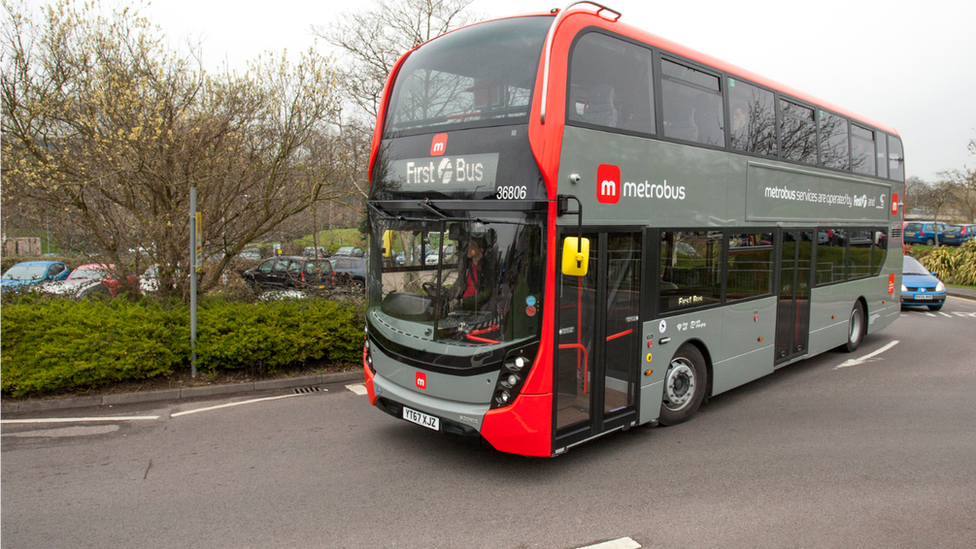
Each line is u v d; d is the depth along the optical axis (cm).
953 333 1334
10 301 864
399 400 547
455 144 524
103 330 754
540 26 513
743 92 732
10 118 882
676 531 424
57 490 482
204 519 434
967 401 782
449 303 514
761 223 772
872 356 1077
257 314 859
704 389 698
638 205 575
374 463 551
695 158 649
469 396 500
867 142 1069
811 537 417
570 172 497
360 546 398
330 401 755
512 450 491
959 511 461
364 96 2275
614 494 488
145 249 955
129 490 484
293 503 463
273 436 622
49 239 1045
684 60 637
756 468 547
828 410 740
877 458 574
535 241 481
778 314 826
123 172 893
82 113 897
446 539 409
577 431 525
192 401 748
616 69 551
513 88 501
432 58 567
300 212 1203
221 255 1110
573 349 516
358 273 1759
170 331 787
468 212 507
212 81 984
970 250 2625
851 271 1035
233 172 1005
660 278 611
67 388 734
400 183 566
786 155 820
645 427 673
